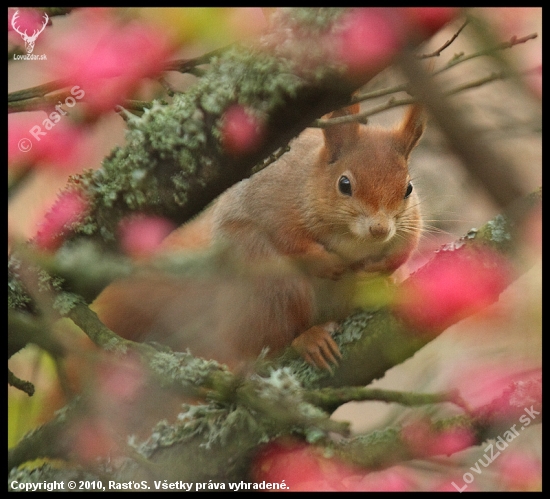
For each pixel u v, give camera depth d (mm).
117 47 5895
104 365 6129
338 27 5469
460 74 7328
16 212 7238
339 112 8516
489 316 7957
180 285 9016
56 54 6207
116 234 6238
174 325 9227
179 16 5660
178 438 6520
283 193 9250
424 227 9383
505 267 6773
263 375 6102
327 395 5324
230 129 5922
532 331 7699
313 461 6418
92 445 6414
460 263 6812
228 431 6426
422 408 6473
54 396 7703
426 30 5094
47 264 5316
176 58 6379
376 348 7270
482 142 4391
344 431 5117
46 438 6184
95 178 6238
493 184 4336
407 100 5598
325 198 8992
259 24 5785
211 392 5734
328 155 9211
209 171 6098
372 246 9094
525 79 5031
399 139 9266
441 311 6914
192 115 6051
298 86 5688
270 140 5934
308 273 9047
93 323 6055
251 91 5809
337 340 7523
